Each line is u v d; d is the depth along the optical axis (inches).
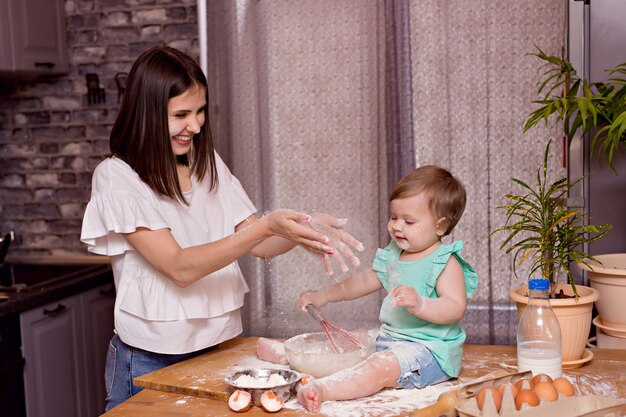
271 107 114.0
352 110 111.4
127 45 127.3
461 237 108.4
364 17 109.9
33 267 127.0
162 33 125.5
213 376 62.5
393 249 68.7
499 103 106.5
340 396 56.7
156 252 63.5
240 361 67.3
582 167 87.6
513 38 105.4
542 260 68.2
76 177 131.9
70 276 115.8
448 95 107.9
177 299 66.6
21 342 102.1
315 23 111.6
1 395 97.7
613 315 77.0
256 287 114.5
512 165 106.7
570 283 66.6
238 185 76.4
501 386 51.9
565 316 63.2
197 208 70.0
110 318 125.2
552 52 104.7
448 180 64.3
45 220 133.6
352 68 110.9
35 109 132.5
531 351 58.7
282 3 112.2
